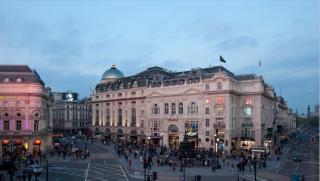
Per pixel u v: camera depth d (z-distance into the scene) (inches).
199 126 4530.0
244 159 3260.3
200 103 4539.9
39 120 3988.7
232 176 2642.7
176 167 3058.6
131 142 5034.5
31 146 3890.3
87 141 5762.8
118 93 5792.3
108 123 5969.5
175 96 4795.8
